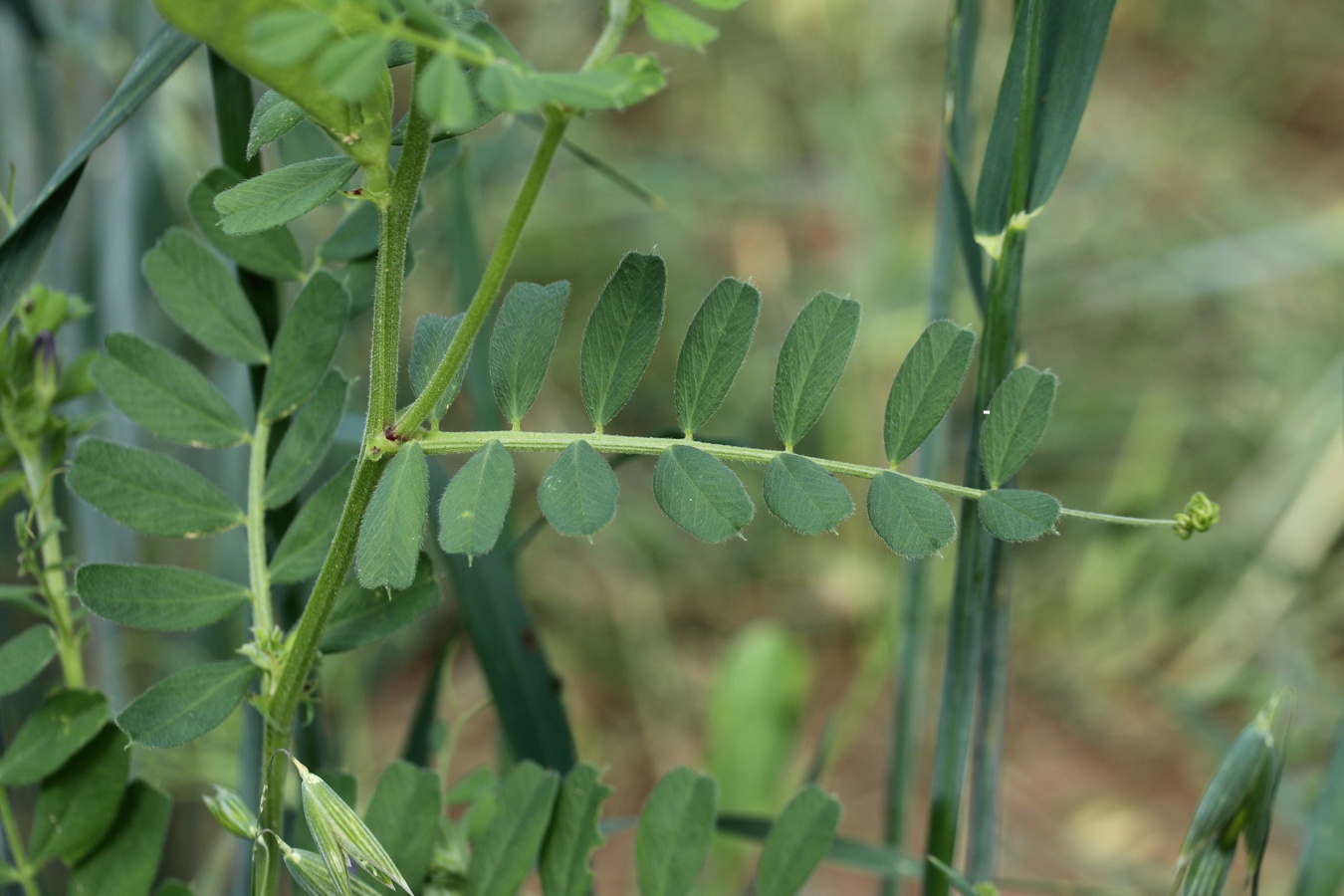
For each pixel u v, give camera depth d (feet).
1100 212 5.01
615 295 1.41
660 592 4.49
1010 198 1.53
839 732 3.54
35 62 2.04
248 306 1.58
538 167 1.32
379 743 3.92
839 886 3.55
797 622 4.45
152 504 1.52
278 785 1.48
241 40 1.29
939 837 1.63
